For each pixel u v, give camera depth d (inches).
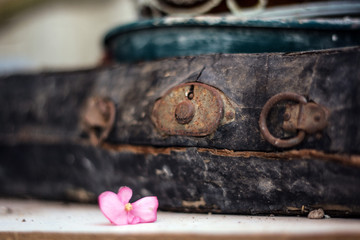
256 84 14.1
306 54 13.9
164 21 16.1
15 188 19.3
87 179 17.4
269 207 14.0
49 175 18.5
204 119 14.1
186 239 11.3
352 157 12.9
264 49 15.6
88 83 17.8
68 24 37.8
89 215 15.2
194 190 14.7
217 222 13.0
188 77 14.8
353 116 12.9
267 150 13.8
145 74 15.8
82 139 17.5
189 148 14.5
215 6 17.6
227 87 14.3
